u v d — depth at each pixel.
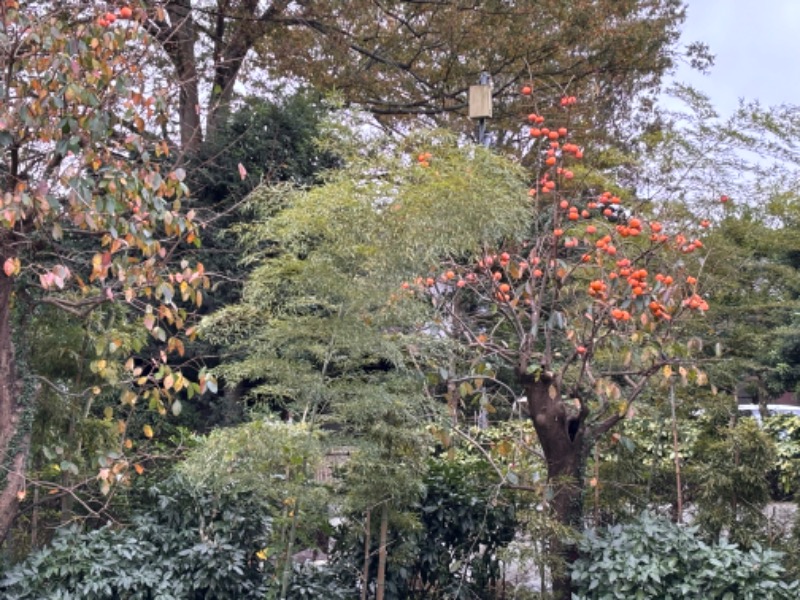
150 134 6.81
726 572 4.63
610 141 11.58
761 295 7.41
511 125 11.91
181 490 5.87
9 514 5.08
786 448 6.68
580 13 11.48
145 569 5.47
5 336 5.06
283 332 5.05
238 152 9.20
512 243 6.14
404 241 4.93
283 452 5.01
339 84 11.78
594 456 6.22
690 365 5.21
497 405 7.71
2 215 4.20
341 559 5.93
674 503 6.23
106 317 6.43
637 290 4.61
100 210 4.47
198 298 4.88
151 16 6.78
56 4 5.36
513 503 5.79
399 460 5.36
